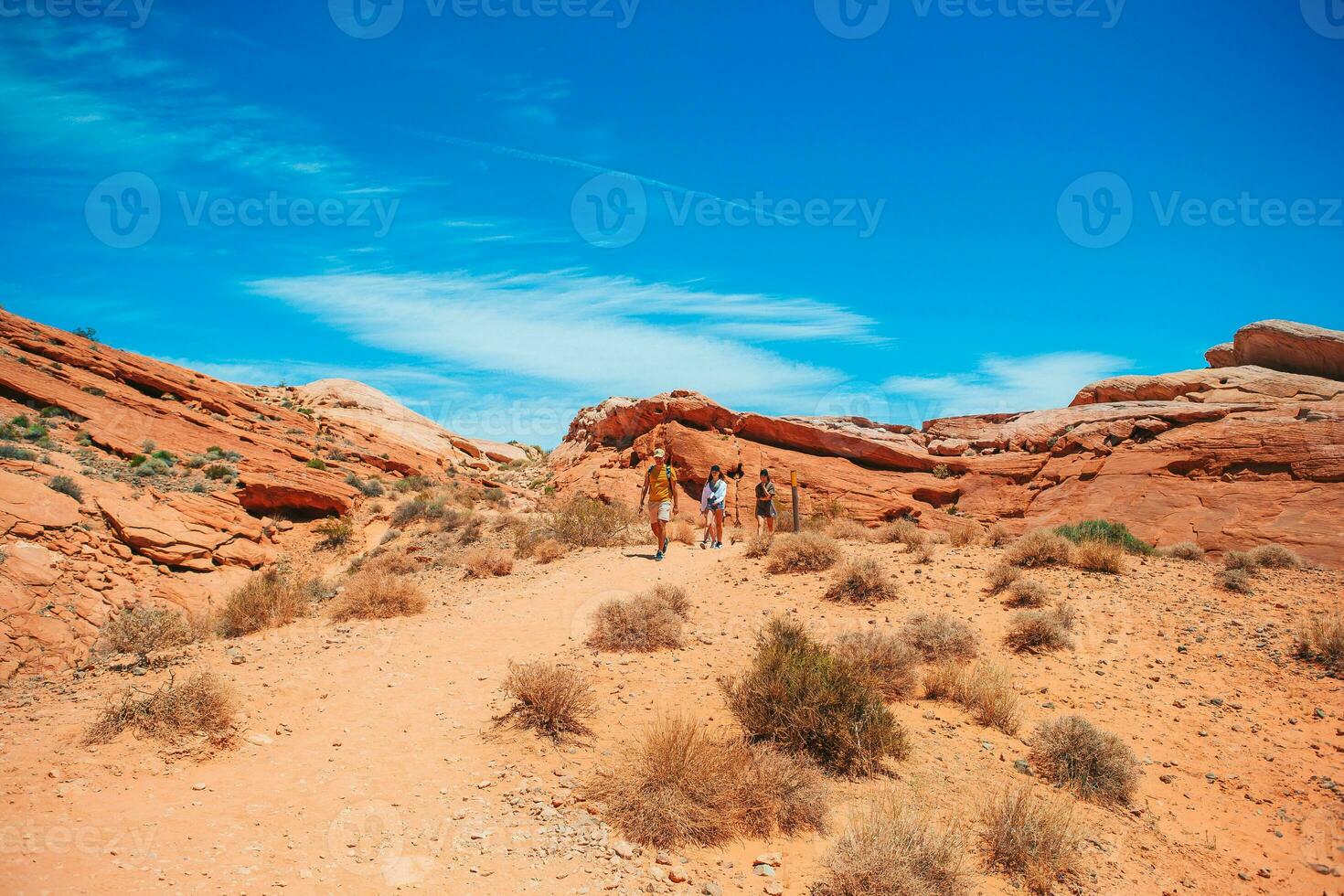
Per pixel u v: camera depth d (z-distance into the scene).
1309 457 26.48
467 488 40.19
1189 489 27.97
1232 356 37.56
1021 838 5.79
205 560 21.72
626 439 40.78
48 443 28.14
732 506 32.84
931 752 7.28
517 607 11.77
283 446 38.91
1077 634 10.23
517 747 6.70
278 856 4.99
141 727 6.60
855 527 18.17
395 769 6.31
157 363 46.34
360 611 11.94
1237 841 6.51
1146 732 8.07
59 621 15.23
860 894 5.00
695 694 7.99
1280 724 8.26
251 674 8.54
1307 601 11.18
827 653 7.86
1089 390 37.34
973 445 37.19
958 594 11.62
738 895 5.01
